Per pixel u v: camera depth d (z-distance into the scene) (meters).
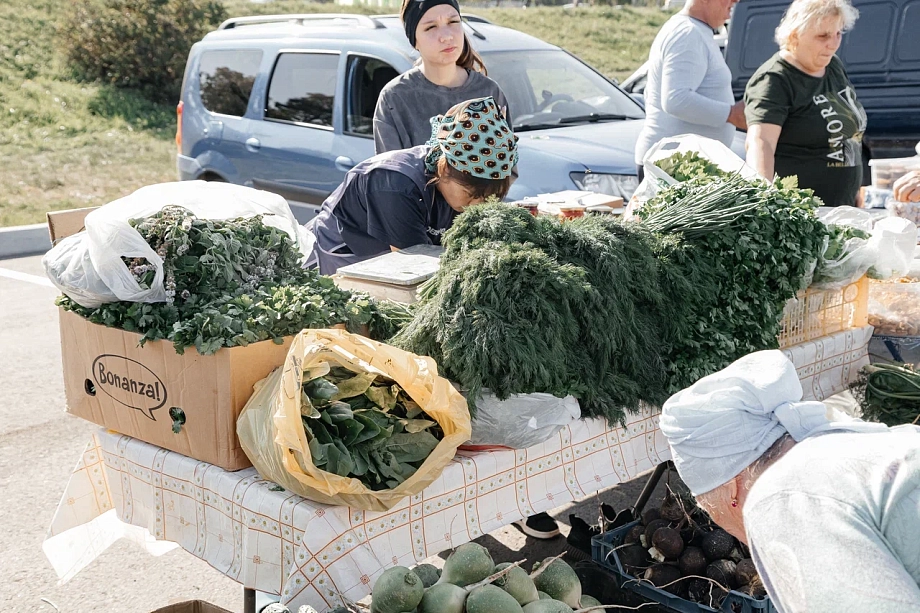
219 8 16.98
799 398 1.46
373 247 3.23
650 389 2.54
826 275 3.15
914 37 6.54
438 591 1.96
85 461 2.58
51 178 11.97
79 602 3.24
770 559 1.26
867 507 1.22
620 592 2.66
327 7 20.41
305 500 2.01
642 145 4.95
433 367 2.12
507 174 2.96
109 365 2.40
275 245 2.57
